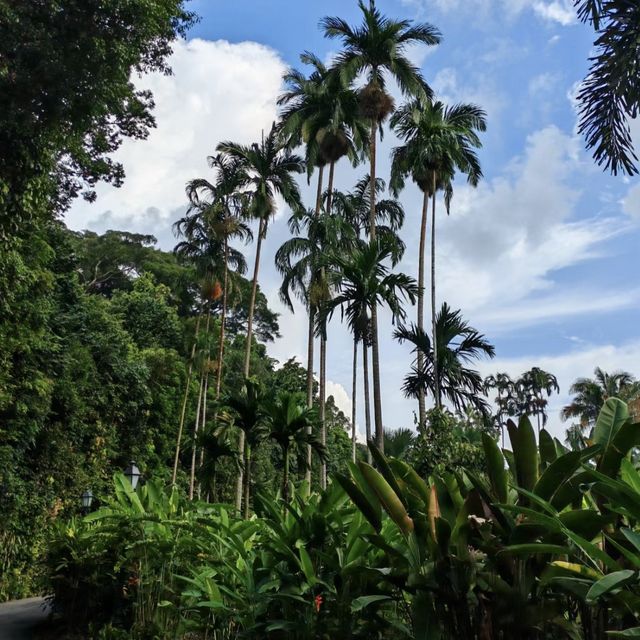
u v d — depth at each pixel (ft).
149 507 25.20
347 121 81.51
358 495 12.92
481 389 48.73
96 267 163.43
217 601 17.52
